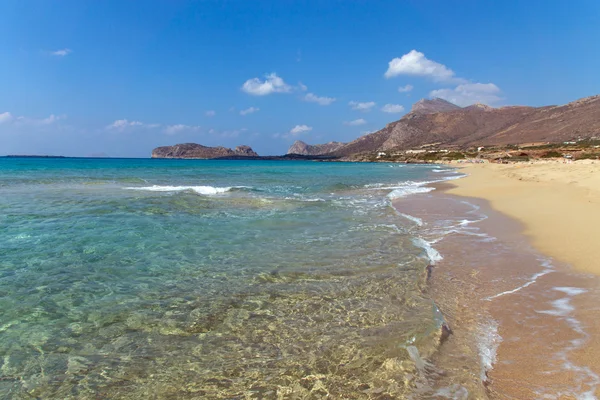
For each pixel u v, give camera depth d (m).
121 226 10.01
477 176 37.94
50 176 30.73
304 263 6.98
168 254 7.52
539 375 3.49
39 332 4.36
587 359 3.74
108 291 5.61
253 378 3.51
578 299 5.31
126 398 3.25
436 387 3.32
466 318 4.75
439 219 11.88
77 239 8.53
